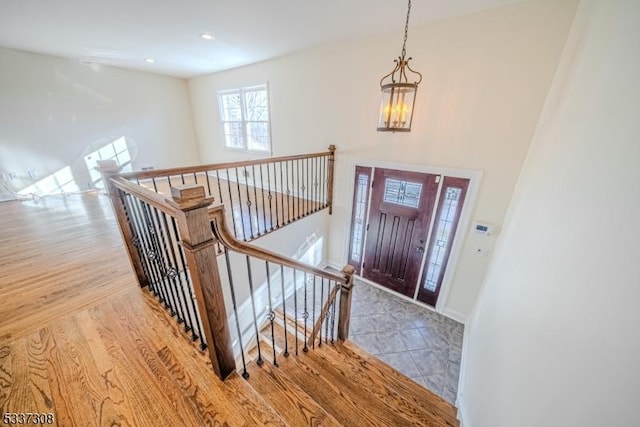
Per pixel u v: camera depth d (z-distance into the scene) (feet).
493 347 5.63
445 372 8.63
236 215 11.53
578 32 5.57
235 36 9.60
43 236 8.75
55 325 4.70
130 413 3.31
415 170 10.03
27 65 12.15
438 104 8.76
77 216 10.83
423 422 5.21
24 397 3.43
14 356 4.04
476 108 8.11
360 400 5.42
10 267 6.73
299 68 12.01
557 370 2.96
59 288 5.82
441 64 8.36
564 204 3.93
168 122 17.61
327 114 11.83
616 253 2.45
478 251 9.37
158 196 3.47
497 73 7.50
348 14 7.70
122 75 15.05
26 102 12.47
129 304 5.29
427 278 11.25
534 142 7.07
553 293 3.52
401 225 11.34
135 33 9.35
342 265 14.23
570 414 2.52
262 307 11.21
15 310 5.10
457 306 10.64
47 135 13.32
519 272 5.22
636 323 2.01
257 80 13.97
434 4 7.00
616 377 2.11
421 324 10.68
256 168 16.28
